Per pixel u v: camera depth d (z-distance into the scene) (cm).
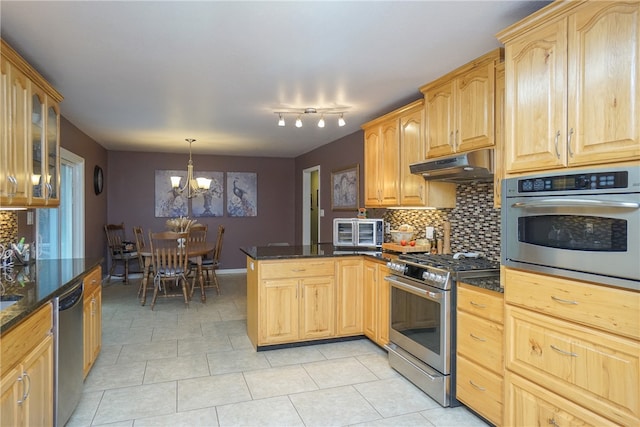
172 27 221
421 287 277
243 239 766
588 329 169
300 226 755
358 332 384
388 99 365
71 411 232
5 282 230
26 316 170
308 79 310
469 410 253
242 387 284
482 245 314
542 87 191
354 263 380
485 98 261
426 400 266
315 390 280
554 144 185
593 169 167
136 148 666
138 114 421
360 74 299
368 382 293
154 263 500
